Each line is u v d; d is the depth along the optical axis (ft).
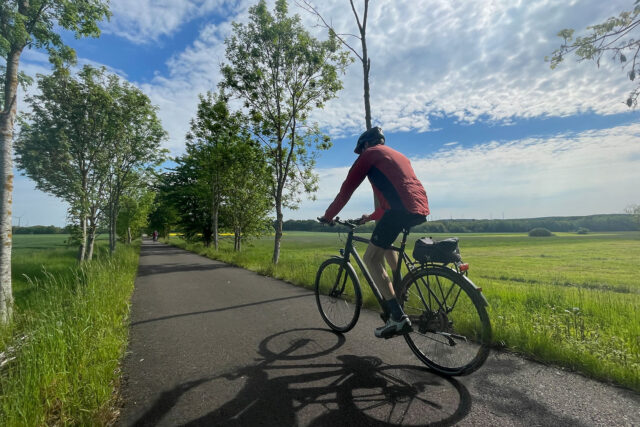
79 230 52.26
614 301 16.83
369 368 8.79
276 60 43.88
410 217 8.44
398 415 6.45
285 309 16.26
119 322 13.84
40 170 47.93
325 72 44.47
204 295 21.20
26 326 11.91
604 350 9.01
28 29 21.52
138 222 159.22
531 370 8.44
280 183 44.68
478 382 7.82
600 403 6.72
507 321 11.89
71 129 49.98
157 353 10.37
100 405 6.82
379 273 9.29
